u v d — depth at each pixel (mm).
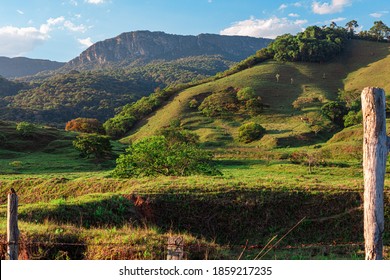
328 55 151750
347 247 14484
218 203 18031
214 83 132500
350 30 186125
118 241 10539
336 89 124688
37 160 60781
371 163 6031
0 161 58875
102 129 106750
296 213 17797
